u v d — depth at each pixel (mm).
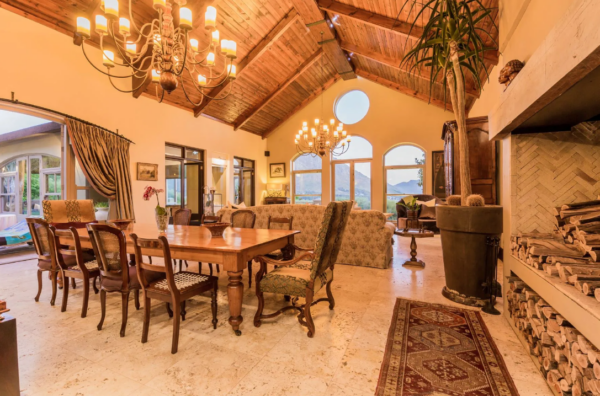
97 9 4160
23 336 1937
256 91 7523
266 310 2422
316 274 1942
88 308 2447
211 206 7457
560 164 1971
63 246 2990
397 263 4027
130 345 1821
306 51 6855
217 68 6074
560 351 1319
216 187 8008
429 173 7875
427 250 4996
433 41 2455
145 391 1387
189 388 1409
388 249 3881
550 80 1188
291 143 9648
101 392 1379
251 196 9508
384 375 1499
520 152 2055
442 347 1777
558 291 1269
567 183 1960
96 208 5172
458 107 2492
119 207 5117
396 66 5828
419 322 2129
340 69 7461
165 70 2549
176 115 6566
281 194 9609
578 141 1929
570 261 1409
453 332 1972
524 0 1905
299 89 8430
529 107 1463
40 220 2438
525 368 1558
